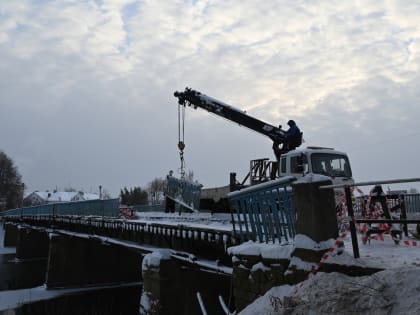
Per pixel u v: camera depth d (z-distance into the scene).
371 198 8.71
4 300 24.00
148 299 12.10
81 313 21.42
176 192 20.81
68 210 33.12
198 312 11.88
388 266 4.94
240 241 7.98
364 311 4.35
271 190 6.85
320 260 5.50
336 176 13.56
